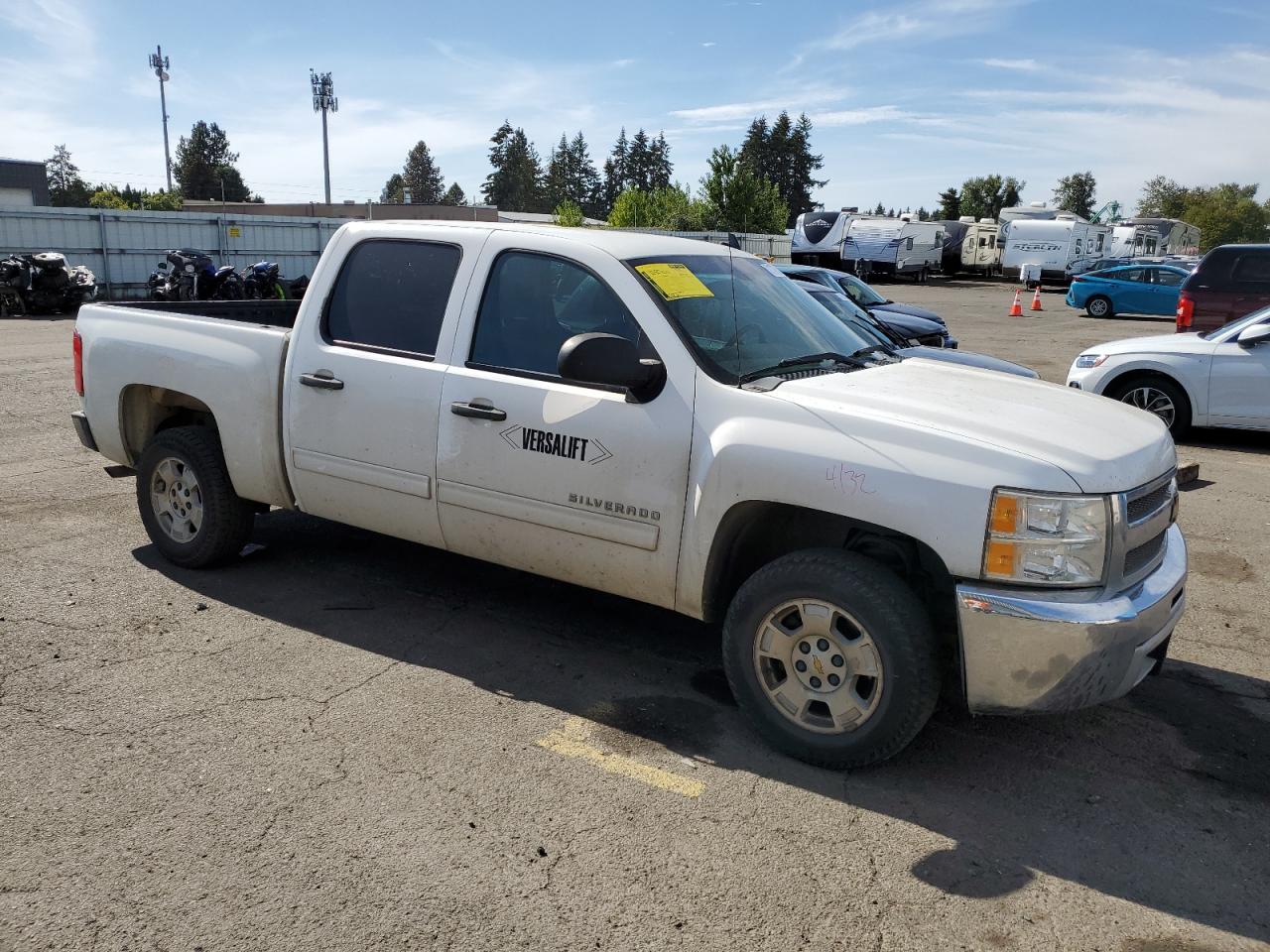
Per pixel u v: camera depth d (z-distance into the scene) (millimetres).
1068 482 3227
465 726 3820
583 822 3229
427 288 4480
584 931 2730
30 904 2762
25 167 58562
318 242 28016
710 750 3719
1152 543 3697
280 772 3457
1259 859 3170
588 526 3988
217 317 5992
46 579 5184
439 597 5109
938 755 3756
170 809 3221
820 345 4344
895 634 3354
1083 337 21359
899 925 2805
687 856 3076
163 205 66750
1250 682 4477
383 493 4543
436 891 2873
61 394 10492
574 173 120062
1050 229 43281
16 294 19875
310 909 2779
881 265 43594
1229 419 9531
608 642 4660
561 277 4164
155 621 4703
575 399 3977
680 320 3922
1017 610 3182
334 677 4184
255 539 5891
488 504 4230
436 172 138000
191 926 2697
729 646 3730
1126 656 3273
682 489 3766
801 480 3469
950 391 3885
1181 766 3730
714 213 44500
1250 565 6082
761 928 2768
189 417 5711
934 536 3277
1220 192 122188
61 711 3832
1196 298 11836
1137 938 2787
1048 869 3082
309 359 4695
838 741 3535
